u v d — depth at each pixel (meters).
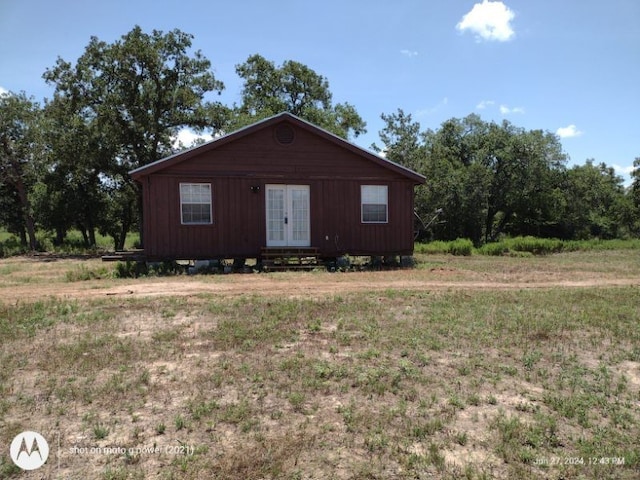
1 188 35.22
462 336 6.84
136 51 28.12
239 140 15.45
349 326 7.35
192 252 15.09
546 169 45.50
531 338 6.82
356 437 3.97
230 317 7.95
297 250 15.52
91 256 27.77
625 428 4.22
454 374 5.39
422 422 4.23
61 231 37.50
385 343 6.44
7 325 7.39
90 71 28.53
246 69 39.97
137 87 29.19
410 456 3.68
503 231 49.72
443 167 40.72
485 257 23.17
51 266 19.41
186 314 8.18
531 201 45.09
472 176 40.84
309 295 10.10
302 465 3.56
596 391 5.01
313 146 15.99
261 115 34.44
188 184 15.09
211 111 30.30
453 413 4.42
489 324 7.55
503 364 5.74
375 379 5.15
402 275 13.76
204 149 15.03
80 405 4.53
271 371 5.38
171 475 3.42
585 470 3.60
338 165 16.19
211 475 3.43
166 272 14.63
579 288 11.55
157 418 4.27
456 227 41.81
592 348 6.44
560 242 28.52
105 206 35.44
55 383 5.03
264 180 15.62
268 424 4.17
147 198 14.76
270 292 10.50
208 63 30.75
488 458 3.71
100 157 28.69
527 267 16.81
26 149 30.55
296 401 4.56
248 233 15.53
